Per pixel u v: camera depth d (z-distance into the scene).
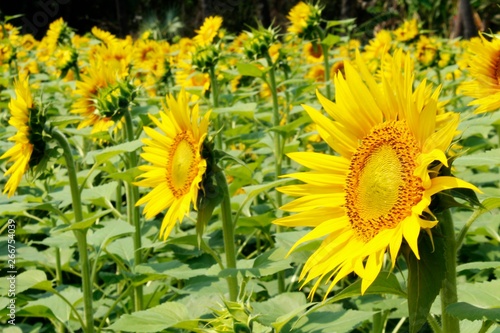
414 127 1.00
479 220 1.75
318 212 1.06
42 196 2.08
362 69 1.05
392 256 0.96
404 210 0.99
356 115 1.06
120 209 2.18
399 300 1.43
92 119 1.96
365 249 0.99
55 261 1.91
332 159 1.07
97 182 2.41
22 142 1.50
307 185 1.07
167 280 1.87
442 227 1.00
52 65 4.32
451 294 1.01
